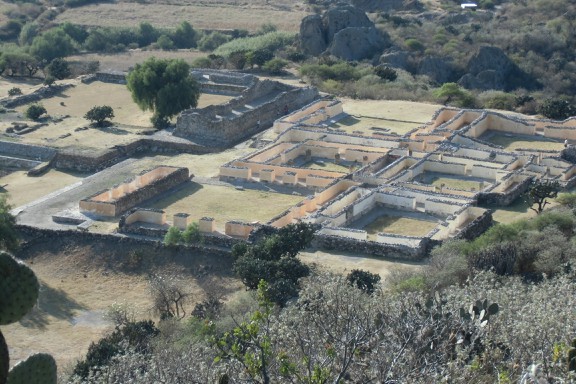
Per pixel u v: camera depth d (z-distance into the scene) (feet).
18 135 380.78
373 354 106.42
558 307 134.21
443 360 109.81
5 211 273.75
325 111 392.88
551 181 302.04
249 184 321.52
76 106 426.10
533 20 641.81
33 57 511.81
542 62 563.48
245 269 236.22
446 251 232.12
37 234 278.05
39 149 361.92
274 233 260.21
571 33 606.96
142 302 244.22
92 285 254.88
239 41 592.19
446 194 296.92
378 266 249.75
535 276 218.79
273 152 348.38
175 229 264.31
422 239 257.55
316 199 298.15
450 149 344.08
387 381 100.01
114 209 292.61
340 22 570.87
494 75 534.78
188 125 376.07
